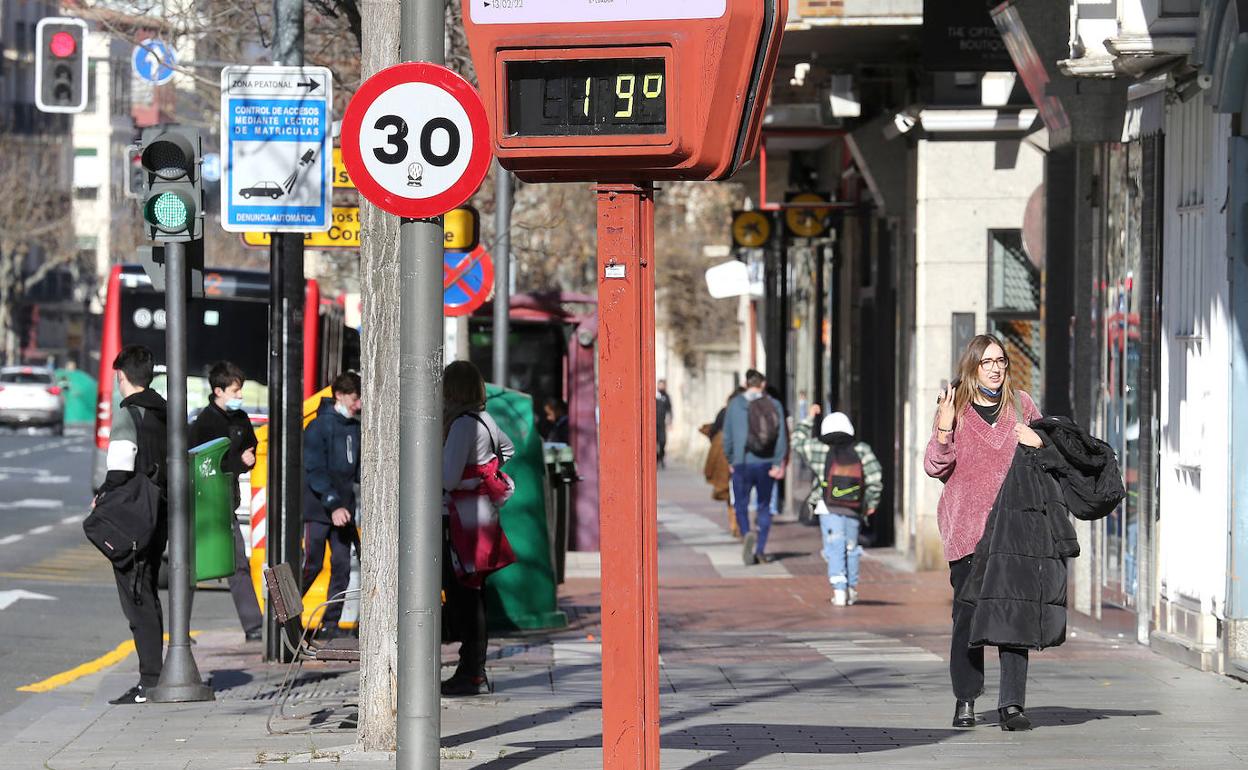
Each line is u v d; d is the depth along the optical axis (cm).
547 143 1847
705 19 1823
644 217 1895
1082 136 3641
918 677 3186
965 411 2523
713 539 6875
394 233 2411
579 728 2627
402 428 2028
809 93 6531
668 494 9994
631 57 1838
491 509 2980
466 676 2995
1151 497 3444
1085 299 3950
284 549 3525
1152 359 3416
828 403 7438
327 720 2794
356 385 3866
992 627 2464
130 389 3155
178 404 3103
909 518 5694
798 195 6650
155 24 5031
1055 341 4191
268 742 2592
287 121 3350
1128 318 3666
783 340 7481
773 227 7500
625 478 1895
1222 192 3042
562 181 1903
